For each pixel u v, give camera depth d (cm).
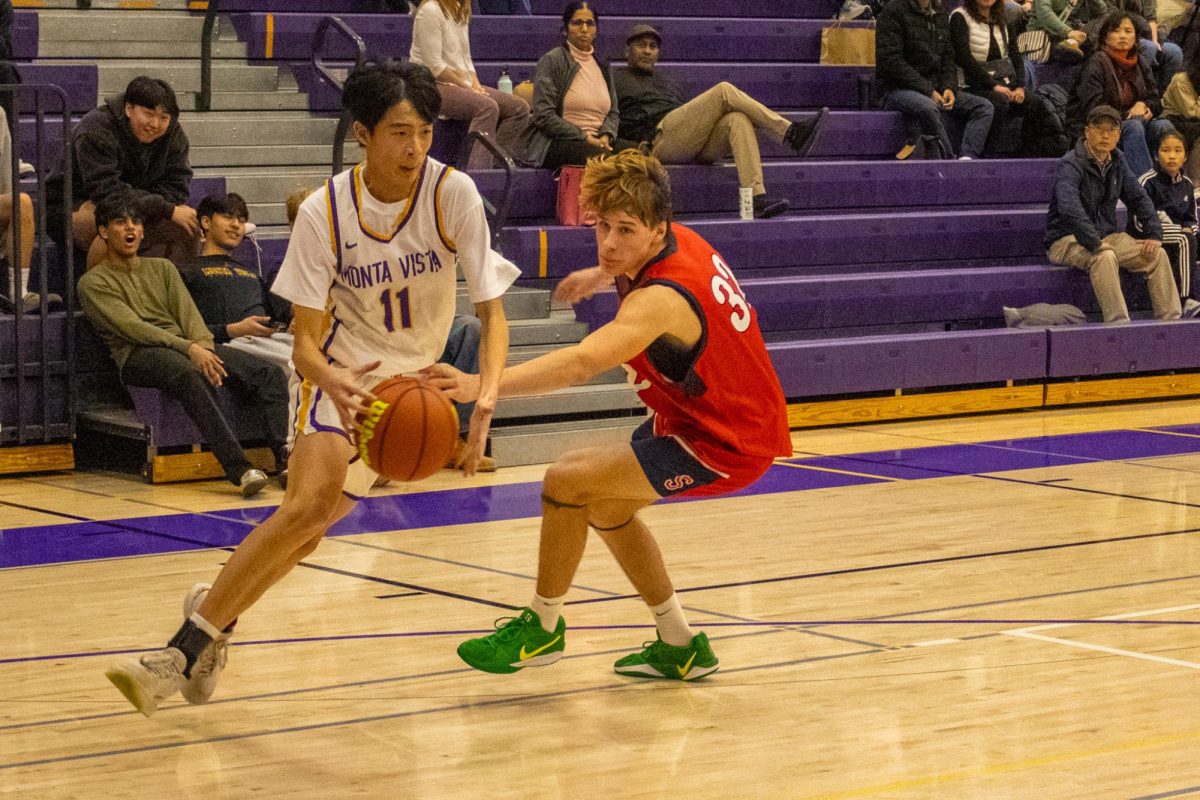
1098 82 1895
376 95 559
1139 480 1214
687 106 1639
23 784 538
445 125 1562
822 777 544
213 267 1261
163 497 1151
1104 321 1684
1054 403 1641
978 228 1741
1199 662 695
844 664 697
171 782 541
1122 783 534
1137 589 847
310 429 587
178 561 931
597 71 1619
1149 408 1644
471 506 1116
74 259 1297
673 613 667
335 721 614
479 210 590
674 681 673
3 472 1236
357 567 912
